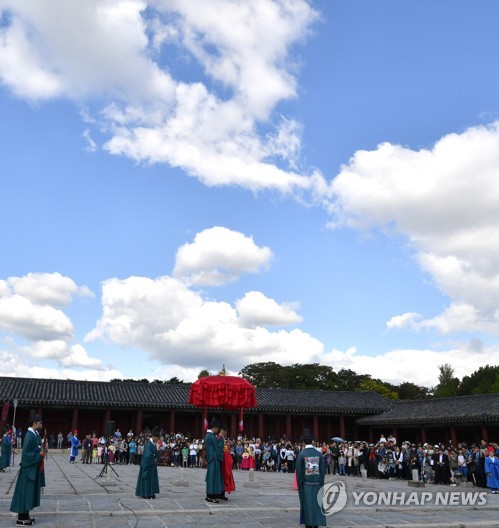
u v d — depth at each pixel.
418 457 28.91
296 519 12.41
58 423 47.16
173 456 36.66
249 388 31.42
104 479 21.70
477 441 43.84
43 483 11.52
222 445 15.01
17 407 45.19
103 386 50.81
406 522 12.70
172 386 53.16
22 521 10.84
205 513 12.91
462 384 87.50
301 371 90.75
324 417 54.91
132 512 12.52
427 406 49.56
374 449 31.55
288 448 35.62
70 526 10.96
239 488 20.16
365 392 58.50
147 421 50.72
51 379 49.72
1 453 23.59
